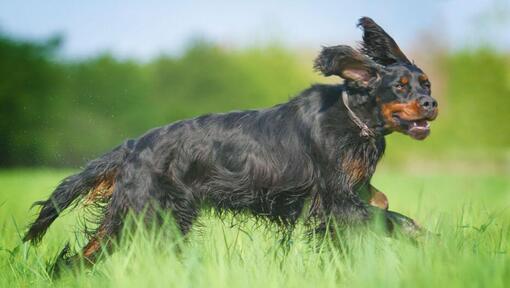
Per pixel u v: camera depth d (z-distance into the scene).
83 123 33.97
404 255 5.99
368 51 7.69
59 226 9.70
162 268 5.82
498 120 39.50
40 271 7.05
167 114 38.78
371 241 6.13
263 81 40.41
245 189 7.50
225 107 39.91
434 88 40.22
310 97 7.44
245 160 7.47
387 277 5.41
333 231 7.14
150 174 7.41
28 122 34.88
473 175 33.00
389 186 21.62
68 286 6.52
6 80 35.38
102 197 7.70
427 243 6.29
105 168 7.59
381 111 7.20
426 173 35.97
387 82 7.14
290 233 7.38
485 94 39.62
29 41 36.09
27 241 7.75
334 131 7.21
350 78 7.23
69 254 7.45
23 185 21.47
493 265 5.49
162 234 6.97
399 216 6.78
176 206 7.48
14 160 34.53
